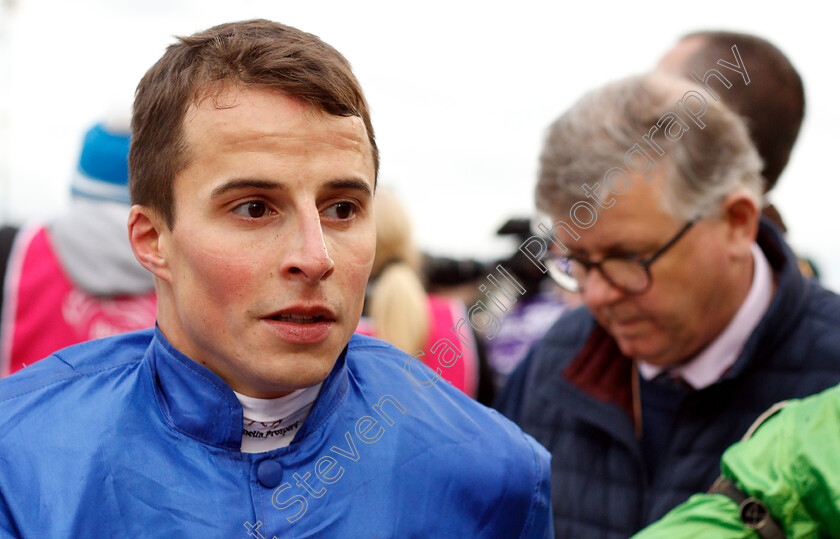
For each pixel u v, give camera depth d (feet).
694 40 5.66
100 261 6.35
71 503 2.86
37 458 2.94
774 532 3.09
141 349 3.53
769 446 3.26
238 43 2.95
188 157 2.88
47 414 3.07
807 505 3.08
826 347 4.47
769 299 4.73
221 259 2.82
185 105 2.91
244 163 2.79
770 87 5.39
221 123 2.82
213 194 2.82
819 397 3.32
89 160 6.54
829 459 3.06
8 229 6.44
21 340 6.24
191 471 3.01
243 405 3.11
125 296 6.47
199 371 3.05
